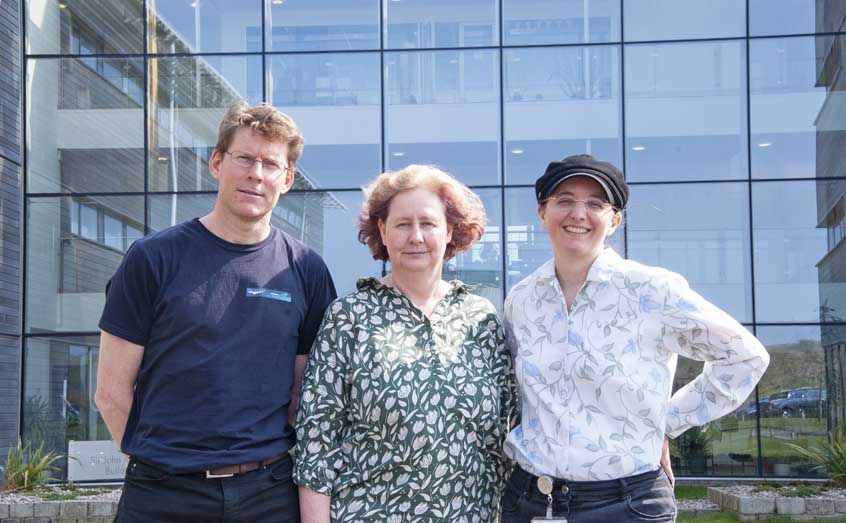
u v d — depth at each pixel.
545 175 3.07
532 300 3.12
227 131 3.05
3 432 11.70
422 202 3.05
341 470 2.98
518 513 2.96
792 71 11.84
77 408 12.05
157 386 2.96
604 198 3.01
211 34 12.35
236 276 3.05
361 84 12.26
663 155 11.95
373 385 2.93
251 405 2.97
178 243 3.05
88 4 12.55
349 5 12.31
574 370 2.94
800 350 11.55
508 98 12.13
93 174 12.33
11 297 11.94
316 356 3.03
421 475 2.90
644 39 12.04
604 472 2.85
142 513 2.91
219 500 2.88
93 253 12.24
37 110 12.38
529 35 12.17
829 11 11.77
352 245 12.03
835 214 11.66
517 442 3.02
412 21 12.27
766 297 11.67
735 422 11.44
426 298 3.12
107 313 3.01
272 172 3.06
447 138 12.16
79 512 9.39
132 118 12.32
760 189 11.79
